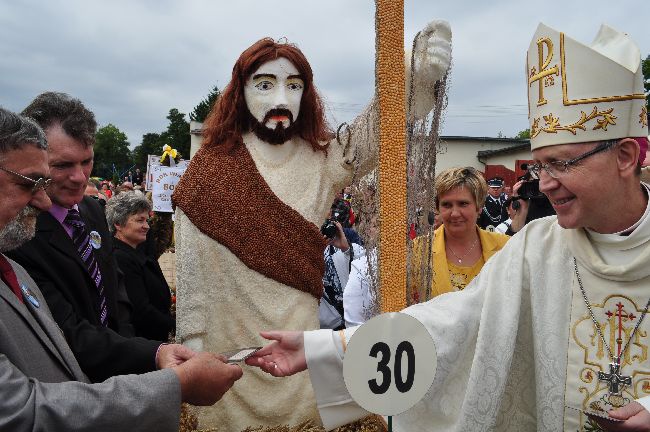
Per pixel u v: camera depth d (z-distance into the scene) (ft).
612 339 5.46
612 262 5.47
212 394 5.57
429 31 6.68
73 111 7.14
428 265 6.53
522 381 6.05
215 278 7.90
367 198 6.92
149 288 11.82
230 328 7.93
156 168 16.53
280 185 8.06
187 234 7.94
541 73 5.55
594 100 5.16
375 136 7.36
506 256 6.09
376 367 4.94
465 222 8.79
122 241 11.75
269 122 7.97
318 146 8.29
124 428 4.77
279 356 6.23
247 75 8.04
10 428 4.32
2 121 4.84
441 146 6.84
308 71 8.16
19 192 4.91
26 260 6.75
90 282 7.45
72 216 7.62
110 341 6.50
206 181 7.89
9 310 5.13
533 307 5.84
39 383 4.66
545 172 5.44
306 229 7.93
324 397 6.15
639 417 4.61
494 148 67.41
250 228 7.77
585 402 5.52
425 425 5.96
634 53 5.23
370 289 6.84
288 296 7.86
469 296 6.11
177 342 8.11
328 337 6.11
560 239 5.96
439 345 5.83
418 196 6.48
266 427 7.63
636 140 5.27
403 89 6.00
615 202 5.27
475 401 5.69
